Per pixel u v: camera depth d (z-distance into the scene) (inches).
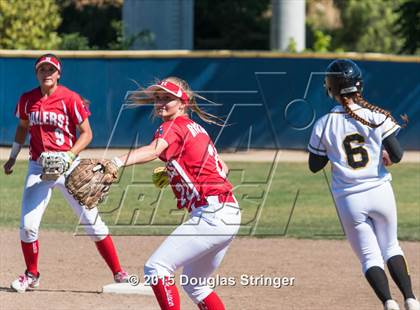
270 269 929.5
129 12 3110.2
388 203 671.8
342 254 1017.5
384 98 2114.9
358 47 3703.3
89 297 798.5
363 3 3718.0
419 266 940.6
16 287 813.2
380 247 684.7
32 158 819.4
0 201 1370.6
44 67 797.9
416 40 2918.3
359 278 890.1
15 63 2096.5
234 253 1016.9
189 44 3161.9
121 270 842.2
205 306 642.8
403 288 668.1
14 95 2095.2
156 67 2112.5
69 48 2726.4
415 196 1467.8
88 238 1102.4
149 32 3029.0
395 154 669.3
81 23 3476.9
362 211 668.7
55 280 871.1
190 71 2108.8
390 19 3703.3
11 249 1026.1
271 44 3004.4
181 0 3122.5
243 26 3782.0
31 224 812.0
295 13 2945.4
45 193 816.3
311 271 922.1
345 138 671.1
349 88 674.2
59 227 1174.3
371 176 668.7
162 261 612.4
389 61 2102.6
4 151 2006.6
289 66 2095.2
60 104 802.8
